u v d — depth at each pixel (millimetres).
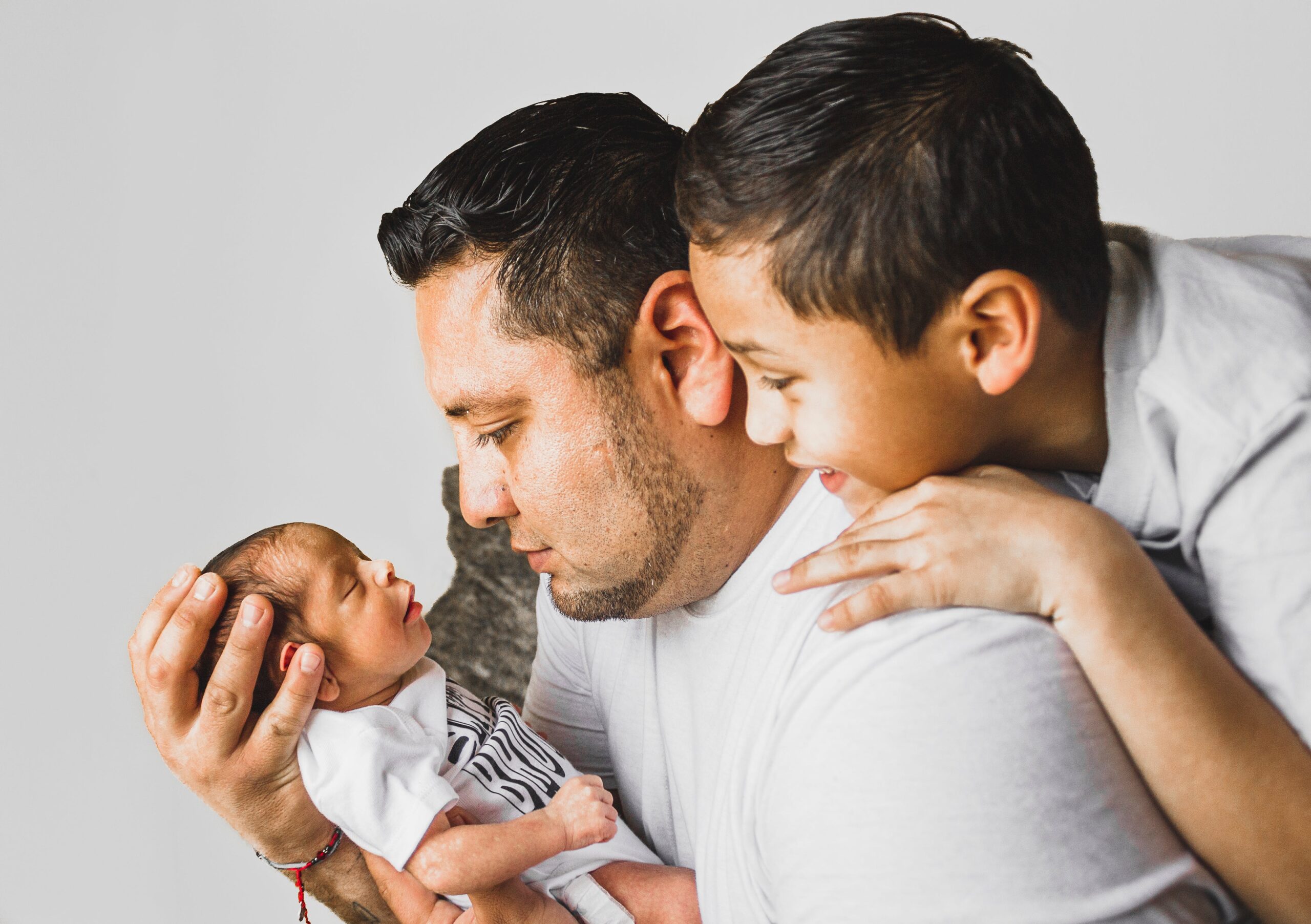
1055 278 710
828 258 683
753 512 909
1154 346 757
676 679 1008
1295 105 2049
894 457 755
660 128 885
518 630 1756
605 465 858
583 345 828
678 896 1075
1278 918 706
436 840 1051
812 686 736
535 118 847
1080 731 666
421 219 837
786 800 729
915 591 690
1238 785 669
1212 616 809
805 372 734
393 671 1185
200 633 1015
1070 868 639
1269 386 721
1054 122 704
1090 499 805
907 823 652
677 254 835
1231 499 722
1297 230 2051
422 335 864
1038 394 756
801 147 682
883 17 714
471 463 896
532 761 1202
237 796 1054
